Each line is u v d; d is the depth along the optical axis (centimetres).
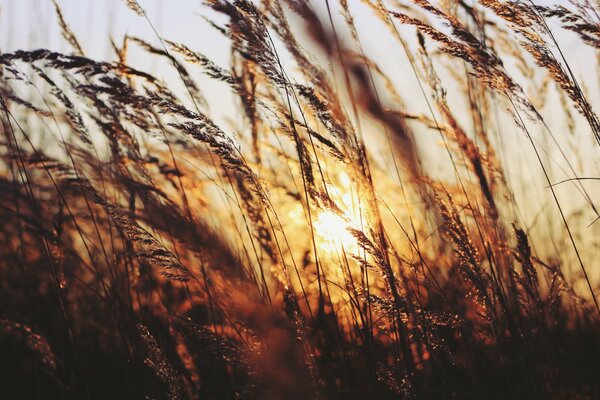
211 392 119
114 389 121
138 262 128
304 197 127
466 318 118
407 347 115
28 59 120
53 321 123
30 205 128
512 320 111
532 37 120
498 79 121
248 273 124
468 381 114
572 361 114
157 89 127
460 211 124
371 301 110
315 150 121
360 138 116
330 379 112
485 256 122
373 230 114
